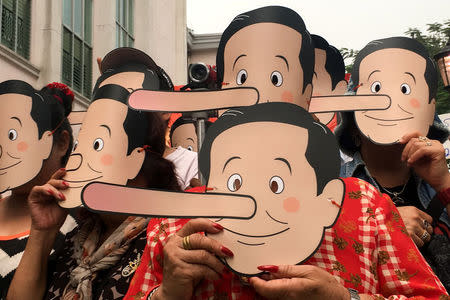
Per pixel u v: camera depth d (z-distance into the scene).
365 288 1.25
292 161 1.18
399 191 1.92
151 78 1.71
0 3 6.84
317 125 1.20
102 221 1.81
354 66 1.87
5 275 1.97
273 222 1.14
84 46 9.52
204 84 1.71
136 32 11.88
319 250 1.27
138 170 1.65
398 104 1.76
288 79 1.36
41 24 7.86
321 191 1.16
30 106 2.10
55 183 1.61
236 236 1.14
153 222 1.49
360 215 1.32
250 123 1.21
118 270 1.60
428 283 1.26
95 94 1.72
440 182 1.73
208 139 1.23
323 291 1.10
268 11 1.39
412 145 1.72
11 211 2.17
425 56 1.83
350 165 1.98
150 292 1.33
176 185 1.78
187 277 1.18
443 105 6.26
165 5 13.41
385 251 1.29
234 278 1.26
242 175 1.18
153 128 1.75
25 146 2.06
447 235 1.75
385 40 1.85
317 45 1.83
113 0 10.30
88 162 1.62
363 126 1.77
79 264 1.69
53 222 1.78
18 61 7.16
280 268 1.11
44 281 1.80
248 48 1.38
